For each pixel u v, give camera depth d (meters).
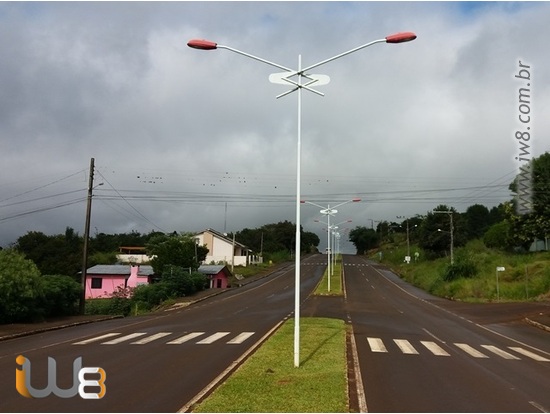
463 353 17.00
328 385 9.96
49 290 29.64
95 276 59.62
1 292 24.91
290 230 135.75
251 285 63.34
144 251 91.88
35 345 17.88
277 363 12.62
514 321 30.38
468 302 43.50
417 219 116.44
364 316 30.70
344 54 12.67
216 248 91.81
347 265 96.50
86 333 22.22
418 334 22.39
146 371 12.21
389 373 12.48
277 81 13.15
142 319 30.23
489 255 59.72
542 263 49.94
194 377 11.41
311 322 24.02
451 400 9.70
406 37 12.18
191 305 42.25
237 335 20.39
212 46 12.80
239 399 8.75
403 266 86.12
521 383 11.86
